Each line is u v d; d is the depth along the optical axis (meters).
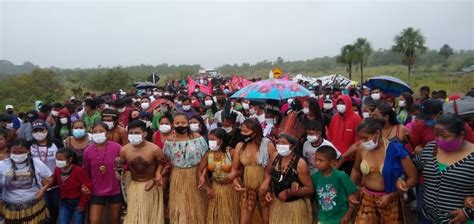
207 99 10.99
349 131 6.98
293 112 6.93
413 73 61.09
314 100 6.65
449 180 4.09
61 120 8.69
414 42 45.03
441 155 4.25
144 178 5.75
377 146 4.67
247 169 5.64
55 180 6.03
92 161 5.85
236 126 7.05
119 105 9.65
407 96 8.56
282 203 5.18
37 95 31.67
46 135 6.29
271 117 7.96
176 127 5.83
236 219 5.79
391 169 4.52
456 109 5.59
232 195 5.79
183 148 5.81
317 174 5.09
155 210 5.74
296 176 5.04
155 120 9.67
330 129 7.32
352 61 48.38
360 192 4.93
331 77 28.56
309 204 5.31
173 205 5.78
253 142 5.65
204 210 5.93
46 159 6.26
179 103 11.85
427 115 5.83
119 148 5.98
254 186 5.62
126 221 5.66
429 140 5.76
